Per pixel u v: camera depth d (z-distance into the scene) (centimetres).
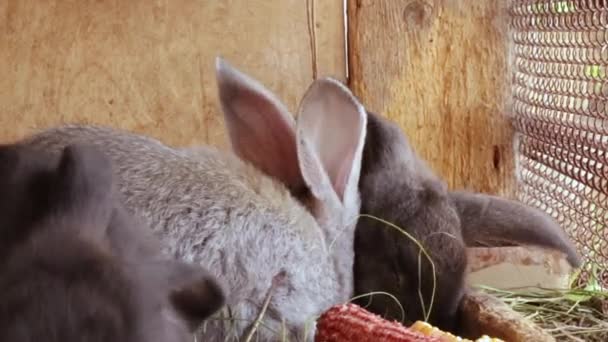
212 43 122
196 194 75
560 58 106
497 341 75
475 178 120
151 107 123
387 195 93
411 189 93
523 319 87
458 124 119
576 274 104
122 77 122
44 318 46
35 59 121
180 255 74
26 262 49
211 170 78
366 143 95
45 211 53
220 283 64
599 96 97
